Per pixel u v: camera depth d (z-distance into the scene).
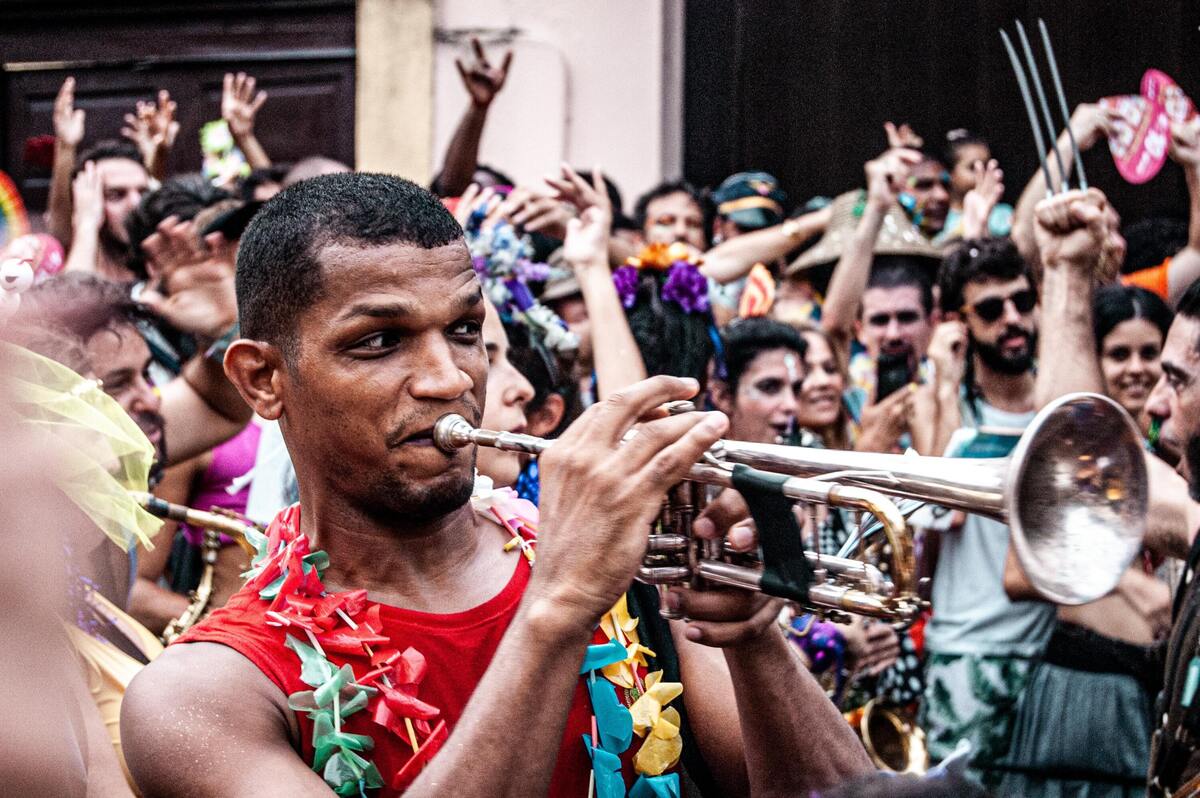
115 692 2.13
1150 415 3.52
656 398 1.44
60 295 2.81
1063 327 3.30
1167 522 2.98
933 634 3.71
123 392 2.85
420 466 1.51
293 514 1.67
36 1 6.41
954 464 1.38
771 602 1.57
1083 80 5.45
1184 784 2.10
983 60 5.54
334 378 1.50
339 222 1.51
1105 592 1.30
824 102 5.70
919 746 3.51
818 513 1.55
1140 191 5.38
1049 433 1.31
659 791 1.58
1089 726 3.49
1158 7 5.36
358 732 1.47
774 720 1.61
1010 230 4.78
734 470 1.47
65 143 5.08
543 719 1.35
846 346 4.49
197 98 6.32
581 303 3.79
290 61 6.18
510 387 2.51
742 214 5.02
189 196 3.76
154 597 3.27
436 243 1.53
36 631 1.15
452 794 1.32
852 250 4.48
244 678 1.45
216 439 3.29
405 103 5.91
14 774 1.10
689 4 5.80
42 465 1.22
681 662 1.77
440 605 1.58
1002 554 3.65
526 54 5.79
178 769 1.39
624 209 5.77
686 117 5.83
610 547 1.38
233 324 3.37
